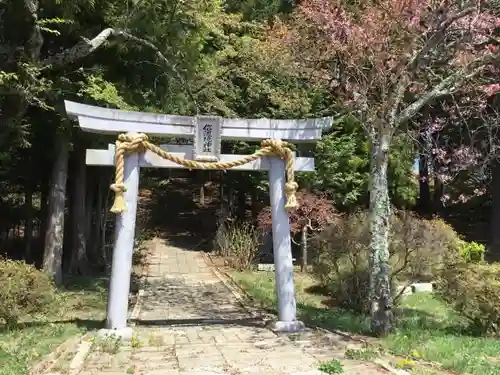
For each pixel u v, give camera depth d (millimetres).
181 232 26016
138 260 19250
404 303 11906
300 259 17344
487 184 18797
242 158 8969
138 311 11219
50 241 13125
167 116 8773
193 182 34688
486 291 8430
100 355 6695
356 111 8875
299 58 10234
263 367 6047
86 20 11695
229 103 15625
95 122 8367
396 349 6910
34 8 9562
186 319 10141
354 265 11273
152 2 11414
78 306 10719
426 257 10750
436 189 23938
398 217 11938
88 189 18406
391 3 8383
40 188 19016
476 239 20750
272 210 9102
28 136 13047
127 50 11977
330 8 8750
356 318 10000
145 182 25328
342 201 16578
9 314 7812
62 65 10773
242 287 14047
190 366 6109
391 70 8562
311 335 8172
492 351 6965
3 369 5562
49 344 6984
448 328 9156
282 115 15852
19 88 9250
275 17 14555
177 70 12750
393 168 16344
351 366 5992
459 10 8172
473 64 8961
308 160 9281
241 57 15000
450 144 15164
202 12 12750
